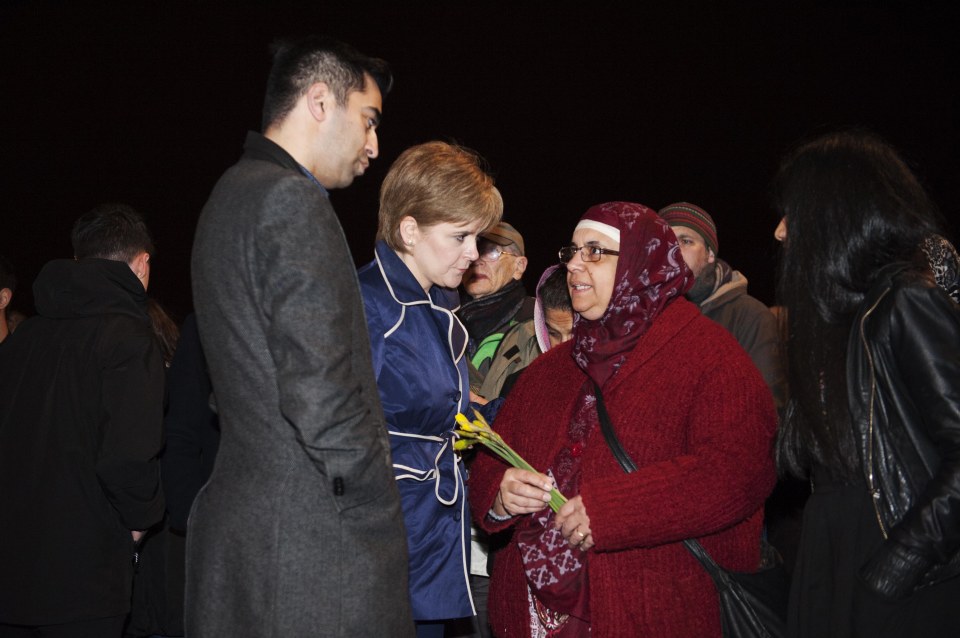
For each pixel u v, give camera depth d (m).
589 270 2.19
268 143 1.85
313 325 1.65
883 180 1.90
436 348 2.21
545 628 2.20
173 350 3.15
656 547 2.04
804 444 1.97
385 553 1.75
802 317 1.94
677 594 2.02
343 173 1.93
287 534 1.71
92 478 2.52
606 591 2.03
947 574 1.72
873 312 1.81
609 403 2.13
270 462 1.72
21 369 2.63
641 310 2.16
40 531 2.47
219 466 1.80
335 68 1.88
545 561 2.14
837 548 1.85
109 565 2.51
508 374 3.18
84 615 2.45
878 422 1.78
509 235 3.33
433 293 2.34
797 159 2.01
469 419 2.44
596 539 1.95
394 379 2.12
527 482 2.12
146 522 2.48
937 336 1.72
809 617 1.89
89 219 2.96
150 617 2.75
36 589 2.44
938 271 1.88
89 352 2.56
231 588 1.74
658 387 2.09
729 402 2.02
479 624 3.03
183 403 2.50
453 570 2.22
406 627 1.80
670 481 1.96
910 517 1.70
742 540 2.09
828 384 1.88
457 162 2.21
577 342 2.24
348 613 1.71
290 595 1.70
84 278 2.65
